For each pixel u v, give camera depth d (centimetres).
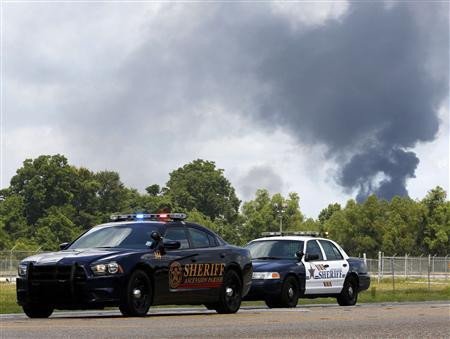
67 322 1230
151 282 1465
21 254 6738
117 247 1488
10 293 3325
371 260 6406
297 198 12500
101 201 13825
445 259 6531
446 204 9806
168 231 1548
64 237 11825
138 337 947
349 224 10081
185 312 1719
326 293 2227
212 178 15138
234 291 1664
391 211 10006
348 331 1064
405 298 2906
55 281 1394
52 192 12938
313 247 2236
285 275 2098
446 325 1178
